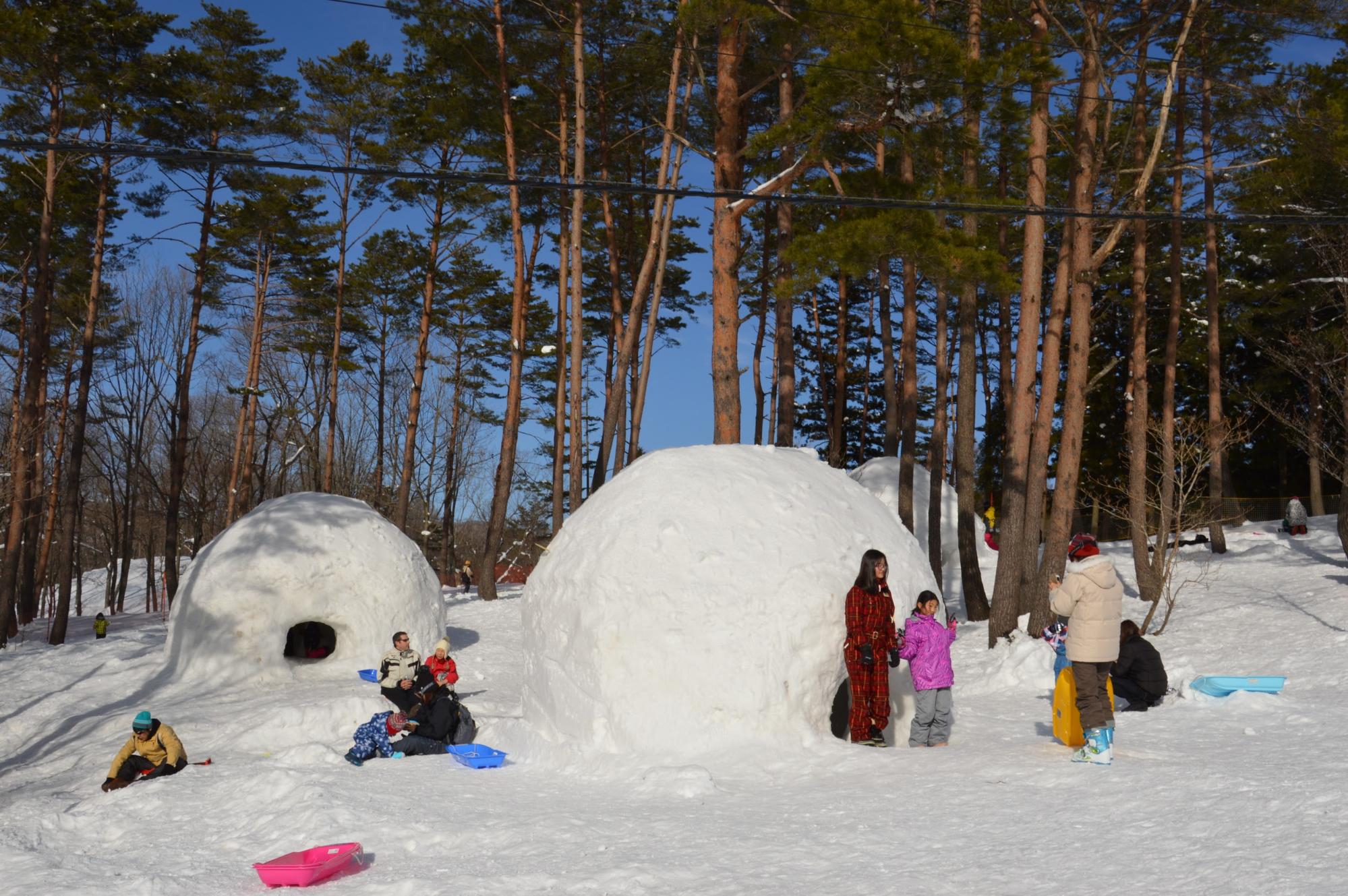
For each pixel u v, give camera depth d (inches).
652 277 1649.9
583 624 346.9
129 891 215.5
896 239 570.9
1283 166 721.0
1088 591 275.9
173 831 281.4
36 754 556.4
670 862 208.1
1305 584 738.2
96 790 444.8
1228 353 1396.4
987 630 708.0
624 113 1269.7
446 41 1028.5
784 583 333.4
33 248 1264.8
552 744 346.6
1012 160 1012.5
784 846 214.7
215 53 1264.8
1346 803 205.6
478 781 317.4
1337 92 676.7
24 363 1390.3
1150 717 369.4
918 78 548.7
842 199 362.6
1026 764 277.6
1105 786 243.3
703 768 302.2
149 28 1088.8
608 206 1232.8
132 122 1114.1
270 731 505.0
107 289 1457.9
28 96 1038.4
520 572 1952.5
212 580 663.1
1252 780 235.6
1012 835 207.8
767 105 1139.9
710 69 976.9
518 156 1161.4
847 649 330.6
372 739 396.2
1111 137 939.3
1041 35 619.8
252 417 1513.3
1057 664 339.0
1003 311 1078.4
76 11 1010.7
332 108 1396.4
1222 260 1304.1
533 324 1829.5
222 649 648.4
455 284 1731.1
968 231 754.2
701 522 346.9
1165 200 1123.3
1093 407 1439.5
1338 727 330.0
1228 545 1029.8
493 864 219.0
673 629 331.0
